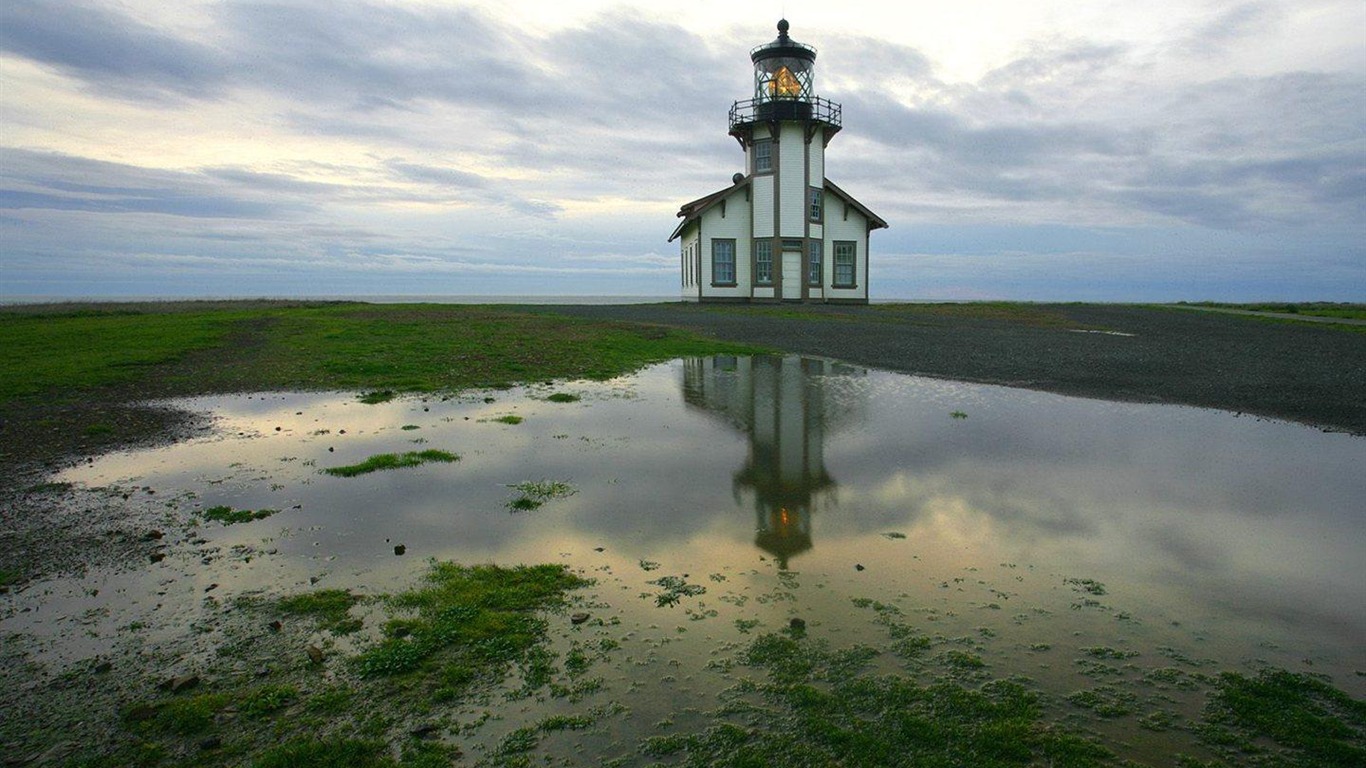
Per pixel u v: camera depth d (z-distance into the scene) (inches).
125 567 227.1
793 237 1501.0
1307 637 179.8
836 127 1524.4
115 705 153.6
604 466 341.1
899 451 364.2
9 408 481.1
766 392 542.6
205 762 135.3
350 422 443.2
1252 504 278.2
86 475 331.6
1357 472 319.6
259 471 336.2
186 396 531.8
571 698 155.3
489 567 225.1
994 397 515.2
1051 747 137.9
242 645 178.2
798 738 141.4
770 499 290.8
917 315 1280.8
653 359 740.0
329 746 139.1
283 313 1262.3
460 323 1052.5
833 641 179.2
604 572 221.8
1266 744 138.6
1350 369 606.5
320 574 220.7
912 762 133.9
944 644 177.6
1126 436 392.2
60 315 1234.0
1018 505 280.5
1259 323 1096.8
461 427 427.5
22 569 226.2
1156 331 984.9
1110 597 202.5
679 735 142.5
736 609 196.9
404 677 163.9
